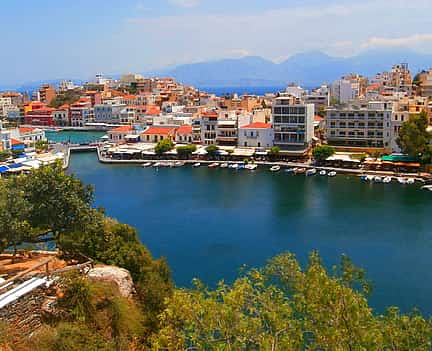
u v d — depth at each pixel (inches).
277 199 5329.7
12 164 7106.3
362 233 4045.3
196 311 1146.7
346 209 4845.0
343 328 1050.7
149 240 3949.3
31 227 1916.8
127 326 1494.8
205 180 6525.6
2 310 1232.2
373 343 1027.3
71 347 1197.7
